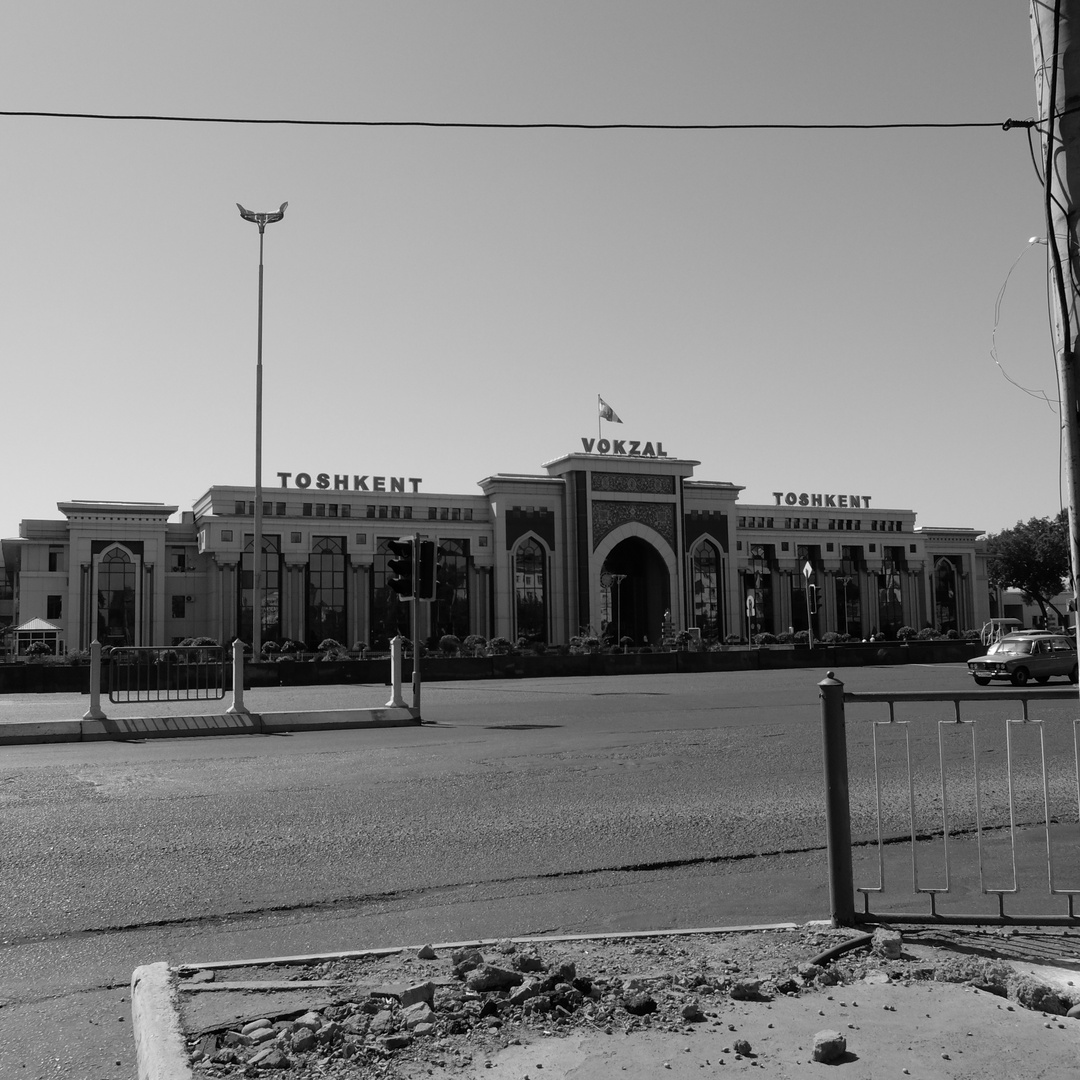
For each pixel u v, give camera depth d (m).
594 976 4.67
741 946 5.21
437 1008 4.23
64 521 72.19
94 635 68.38
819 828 9.20
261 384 39.56
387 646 73.06
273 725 19.59
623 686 34.94
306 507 72.25
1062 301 5.13
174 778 12.75
